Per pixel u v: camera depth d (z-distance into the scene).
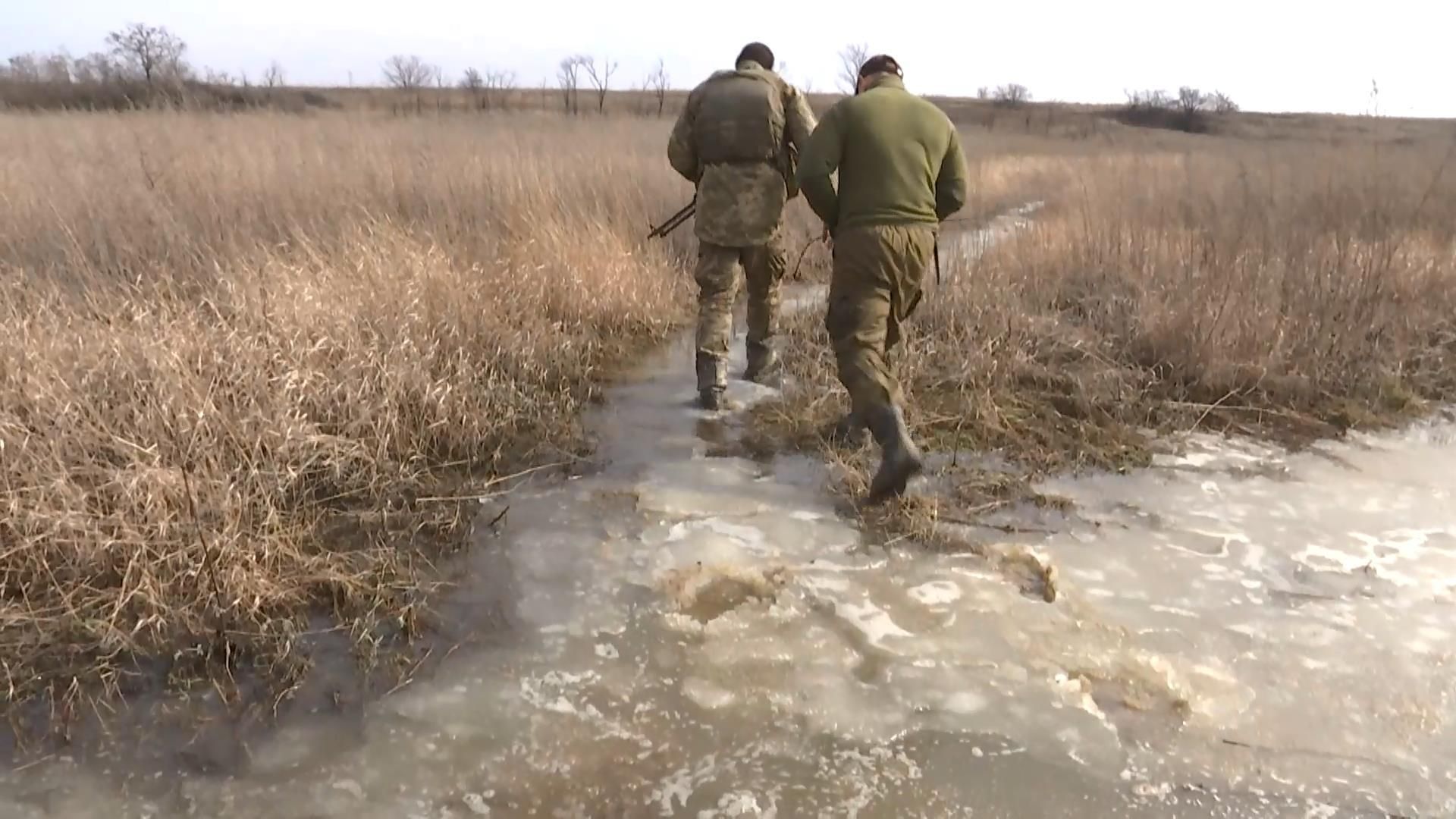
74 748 2.28
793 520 3.54
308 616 2.86
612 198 8.15
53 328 3.98
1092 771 2.25
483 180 7.77
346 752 2.29
